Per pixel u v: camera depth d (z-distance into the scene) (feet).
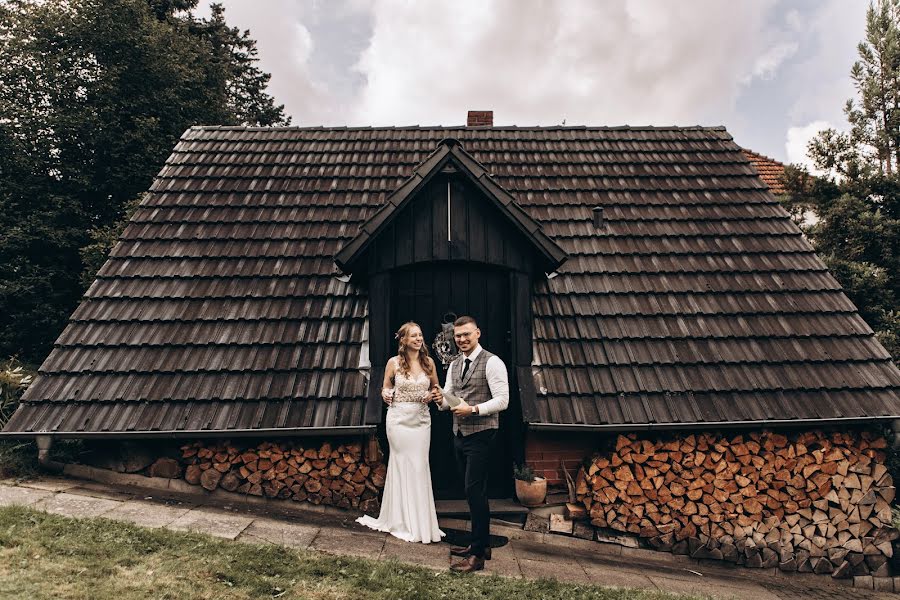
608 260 24.06
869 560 19.51
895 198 32.45
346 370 20.03
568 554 17.99
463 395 15.55
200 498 18.88
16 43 52.26
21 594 10.65
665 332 21.42
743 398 19.62
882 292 29.86
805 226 34.88
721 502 19.43
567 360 20.45
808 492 19.75
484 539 14.98
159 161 54.39
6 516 14.34
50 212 48.96
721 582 17.88
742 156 30.01
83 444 20.17
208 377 19.58
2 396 22.75
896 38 33.60
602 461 19.17
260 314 21.62
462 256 19.93
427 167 19.52
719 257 24.39
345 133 31.53
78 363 19.72
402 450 16.65
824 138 34.91
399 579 13.29
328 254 23.86
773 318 22.08
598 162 29.14
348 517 18.81
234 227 24.82
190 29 80.23
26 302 47.01
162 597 11.28
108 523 14.87
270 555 14.06
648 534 19.10
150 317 21.25
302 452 19.29
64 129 50.78
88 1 54.39
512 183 27.40
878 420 19.31
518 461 19.80
